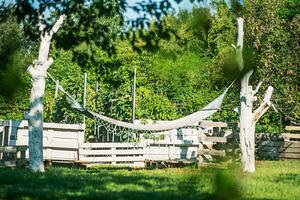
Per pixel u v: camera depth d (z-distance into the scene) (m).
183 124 18.64
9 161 18.00
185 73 21.89
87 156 20.48
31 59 17.16
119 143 21.02
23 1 8.63
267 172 16.52
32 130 15.71
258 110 17.67
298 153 23.41
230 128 21.80
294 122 24.84
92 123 22.94
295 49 23.81
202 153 20.44
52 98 24.25
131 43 8.65
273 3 23.05
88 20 8.67
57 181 12.20
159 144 21.73
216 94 25.81
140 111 23.55
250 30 22.67
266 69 23.02
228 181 4.89
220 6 15.98
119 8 8.55
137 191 10.43
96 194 9.80
